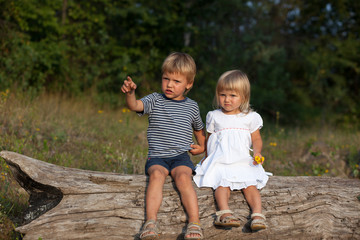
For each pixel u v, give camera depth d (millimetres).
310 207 2986
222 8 15508
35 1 9898
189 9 13281
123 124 8031
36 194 2994
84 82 11234
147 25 12297
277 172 5992
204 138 3408
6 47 9133
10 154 2918
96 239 2617
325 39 17031
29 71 9102
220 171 2980
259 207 2809
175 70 2977
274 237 2797
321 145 7402
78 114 8281
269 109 14469
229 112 3262
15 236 2990
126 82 2729
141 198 2867
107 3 11992
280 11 17641
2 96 6578
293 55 17438
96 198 2822
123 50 12242
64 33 11438
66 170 3041
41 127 6250
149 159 3045
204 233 2723
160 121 3066
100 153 5793
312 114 15617
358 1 16125
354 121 15242
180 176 2822
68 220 2654
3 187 3920
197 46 13641
